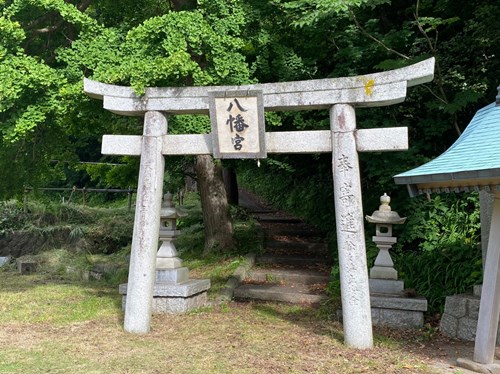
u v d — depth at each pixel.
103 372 4.93
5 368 5.00
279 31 9.51
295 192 15.45
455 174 4.58
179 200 16.34
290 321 7.12
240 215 13.87
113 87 6.67
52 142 8.79
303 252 11.33
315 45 9.63
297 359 5.36
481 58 9.23
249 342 5.98
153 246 6.46
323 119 9.69
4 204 14.83
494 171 4.29
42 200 14.91
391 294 7.17
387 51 9.14
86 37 7.68
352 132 5.94
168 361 5.27
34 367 5.05
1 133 7.93
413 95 9.22
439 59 9.12
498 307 5.21
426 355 5.73
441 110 9.28
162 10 10.10
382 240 7.35
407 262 8.05
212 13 7.42
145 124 6.58
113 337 6.19
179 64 6.50
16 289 9.52
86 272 11.57
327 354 5.54
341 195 5.91
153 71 6.46
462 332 6.43
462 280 7.34
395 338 6.43
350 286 5.83
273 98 6.20
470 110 9.49
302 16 8.52
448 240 8.07
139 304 6.39
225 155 6.27
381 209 7.41
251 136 6.14
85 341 6.01
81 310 7.63
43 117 7.20
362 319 5.80
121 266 11.66
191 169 12.88
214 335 6.30
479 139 5.18
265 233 12.59
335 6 7.56
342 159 5.93
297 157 11.22
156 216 6.50
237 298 8.63
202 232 12.64
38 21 8.32
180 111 6.61
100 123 8.59
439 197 8.62
